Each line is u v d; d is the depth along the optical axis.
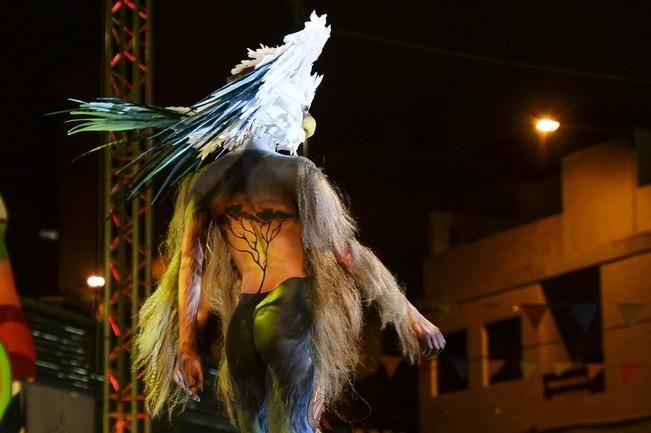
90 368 14.06
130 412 12.02
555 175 23.17
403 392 22.94
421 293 24.17
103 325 12.23
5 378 10.62
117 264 12.10
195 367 3.95
